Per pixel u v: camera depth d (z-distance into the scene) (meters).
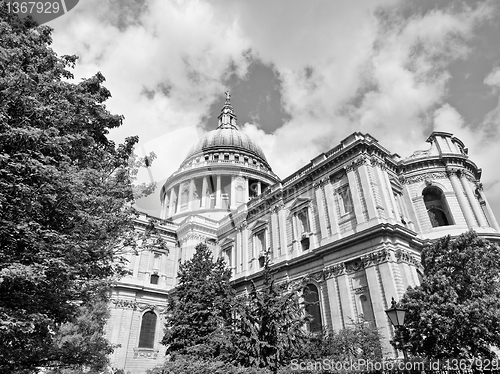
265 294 22.14
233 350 21.17
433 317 19.23
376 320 27.94
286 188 43.44
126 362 43.28
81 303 16.83
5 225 11.38
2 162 11.42
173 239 55.94
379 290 28.88
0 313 10.52
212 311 28.17
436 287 20.88
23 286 11.90
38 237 12.16
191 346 26.70
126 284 47.22
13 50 13.13
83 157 16.36
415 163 39.91
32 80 13.01
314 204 39.34
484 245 23.11
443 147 40.94
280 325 20.89
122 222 17.11
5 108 12.03
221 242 53.34
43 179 12.16
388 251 29.59
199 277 31.95
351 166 35.97
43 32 15.90
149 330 47.44
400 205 37.97
